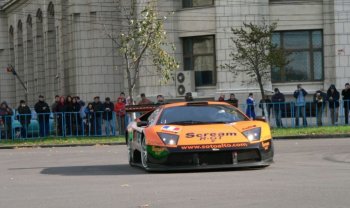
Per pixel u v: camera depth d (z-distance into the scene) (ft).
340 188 34.04
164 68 114.01
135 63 108.37
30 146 93.25
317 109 100.63
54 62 173.17
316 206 28.66
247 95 114.52
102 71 138.51
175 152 43.06
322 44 118.42
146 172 46.50
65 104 103.30
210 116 47.24
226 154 43.24
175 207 29.66
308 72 118.73
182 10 122.83
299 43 118.83
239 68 114.62
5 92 218.18
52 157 68.03
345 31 116.26
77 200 33.01
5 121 100.53
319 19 117.91
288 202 29.96
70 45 145.79
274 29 111.65
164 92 120.57
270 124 102.47
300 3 117.80
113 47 138.62
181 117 47.14
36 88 188.85
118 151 74.08
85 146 90.02
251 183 37.14
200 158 43.21
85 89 139.44
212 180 39.14
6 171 52.95
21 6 199.00
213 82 121.29
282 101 103.60
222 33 116.67
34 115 101.55
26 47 196.03
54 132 102.27
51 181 42.93
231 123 45.91
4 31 218.79
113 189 36.91
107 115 101.65
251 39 105.50
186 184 37.70
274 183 36.86
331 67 117.29
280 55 105.70
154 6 113.80
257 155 43.70
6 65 219.20
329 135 88.89
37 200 33.65
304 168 45.65
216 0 117.29
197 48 122.72
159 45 109.70
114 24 137.90
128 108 54.90
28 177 46.65
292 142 80.12
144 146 45.52
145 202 31.42
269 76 114.01
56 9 158.40
